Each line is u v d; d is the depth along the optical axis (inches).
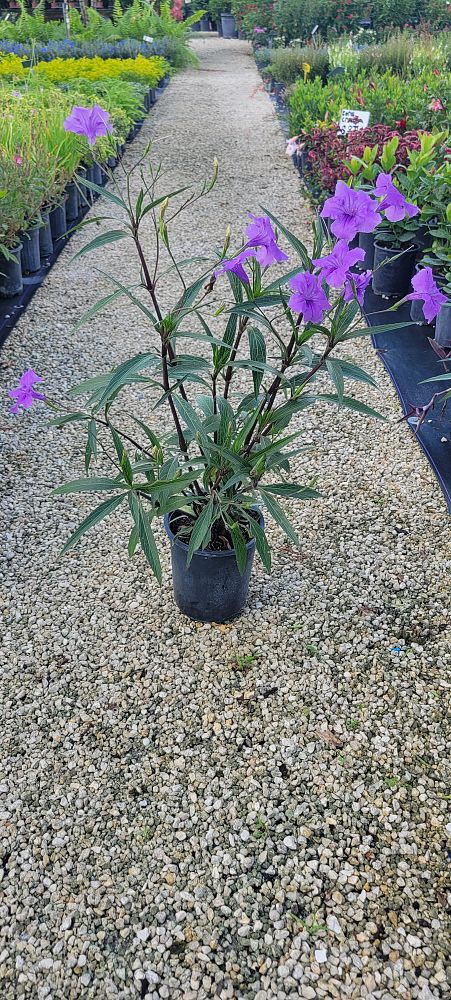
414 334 170.6
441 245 170.4
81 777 78.4
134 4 601.9
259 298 73.0
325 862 71.2
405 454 129.0
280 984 62.6
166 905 67.8
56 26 571.8
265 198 266.5
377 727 83.7
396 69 388.5
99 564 106.3
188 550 82.3
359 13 522.3
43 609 98.3
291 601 99.9
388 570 104.7
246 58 652.7
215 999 61.6
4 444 132.2
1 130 213.3
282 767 79.6
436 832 73.7
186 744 81.6
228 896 68.5
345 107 277.4
